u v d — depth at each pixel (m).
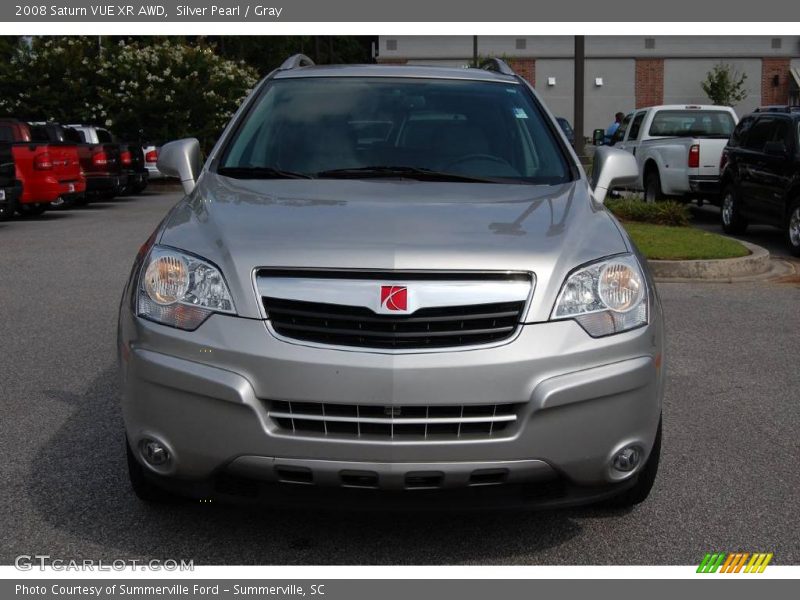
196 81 29.45
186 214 3.77
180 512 3.90
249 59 54.75
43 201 17.00
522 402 3.15
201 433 3.20
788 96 44.06
